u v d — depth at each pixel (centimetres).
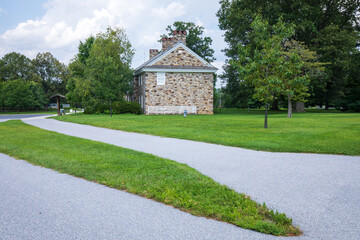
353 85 3691
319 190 505
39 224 368
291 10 3381
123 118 2348
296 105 3869
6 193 493
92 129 1605
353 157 800
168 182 540
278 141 1036
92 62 3225
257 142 1018
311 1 3297
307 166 691
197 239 328
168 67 3077
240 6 3669
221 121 2003
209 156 815
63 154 820
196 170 640
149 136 1274
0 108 6125
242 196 464
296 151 884
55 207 427
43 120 2408
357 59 3553
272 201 452
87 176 593
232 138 1130
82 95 3300
